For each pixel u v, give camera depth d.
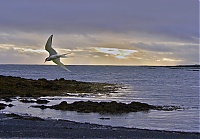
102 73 161.50
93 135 21.48
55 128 23.30
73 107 33.62
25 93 46.84
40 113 30.88
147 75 144.50
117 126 25.11
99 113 31.41
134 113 31.75
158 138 21.27
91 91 55.81
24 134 21.36
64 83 65.62
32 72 160.38
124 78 111.88
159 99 45.31
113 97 47.47
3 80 57.78
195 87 71.12
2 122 25.14
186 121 27.97
